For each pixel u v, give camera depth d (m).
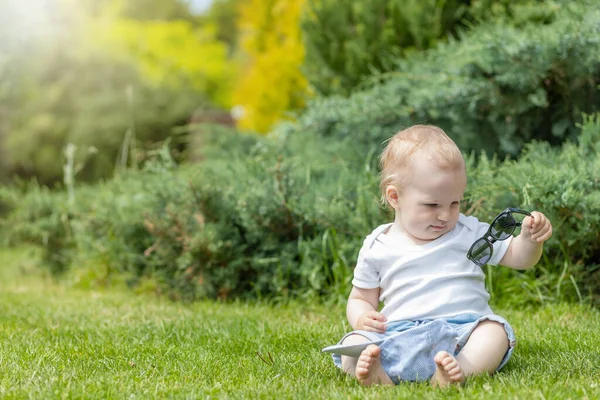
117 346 4.30
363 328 3.36
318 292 6.30
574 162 5.60
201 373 3.55
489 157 6.96
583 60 6.09
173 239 6.74
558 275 5.74
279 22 15.88
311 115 7.54
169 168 7.44
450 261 3.49
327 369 3.66
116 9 35.38
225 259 6.56
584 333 4.46
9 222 8.66
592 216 5.31
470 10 7.53
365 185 6.29
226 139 8.33
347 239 6.31
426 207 3.43
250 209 6.44
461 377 3.10
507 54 6.19
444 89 6.63
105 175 14.16
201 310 5.98
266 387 3.21
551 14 6.80
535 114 6.73
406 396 2.93
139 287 7.32
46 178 14.88
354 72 8.24
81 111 14.48
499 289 5.83
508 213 3.34
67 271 8.34
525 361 3.70
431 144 3.47
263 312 5.89
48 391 3.11
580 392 2.92
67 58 15.16
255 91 15.92
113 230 7.53
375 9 8.14
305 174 6.88
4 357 3.89
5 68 15.16
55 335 4.79
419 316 3.42
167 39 24.11
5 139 14.98
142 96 14.73
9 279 8.62
